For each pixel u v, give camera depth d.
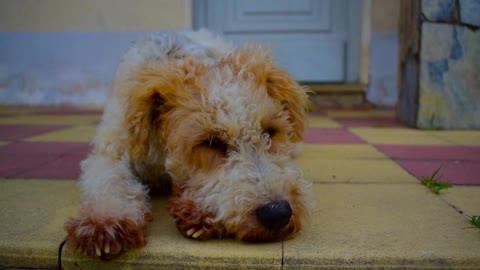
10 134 1.35
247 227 0.59
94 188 0.69
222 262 0.58
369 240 0.61
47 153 1.07
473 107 1.41
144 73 0.70
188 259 0.59
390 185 0.82
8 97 2.14
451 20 1.37
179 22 2.02
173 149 0.67
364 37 2.07
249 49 0.77
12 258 0.60
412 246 0.60
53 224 0.66
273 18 2.12
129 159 0.75
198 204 0.63
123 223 0.59
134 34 2.04
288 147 0.70
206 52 0.79
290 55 2.13
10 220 0.67
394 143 1.20
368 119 1.71
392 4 2.03
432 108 1.42
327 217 0.68
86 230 0.58
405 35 1.53
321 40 2.12
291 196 0.62
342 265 0.58
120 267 0.59
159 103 0.69
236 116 0.65
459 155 1.03
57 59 2.10
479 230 0.64
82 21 2.06
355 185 0.82
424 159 0.99
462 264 0.58
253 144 0.65
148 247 0.60
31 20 2.07
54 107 2.11
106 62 2.07
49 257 0.59
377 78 2.10
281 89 0.72
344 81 2.15
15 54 2.11
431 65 1.39
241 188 0.61
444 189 0.80
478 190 0.79
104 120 0.80
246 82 0.69
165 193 0.79
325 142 1.22
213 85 0.67
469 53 1.38
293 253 0.58
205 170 0.65
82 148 1.13
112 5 2.03
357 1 2.09
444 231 0.64
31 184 0.83
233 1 2.12
